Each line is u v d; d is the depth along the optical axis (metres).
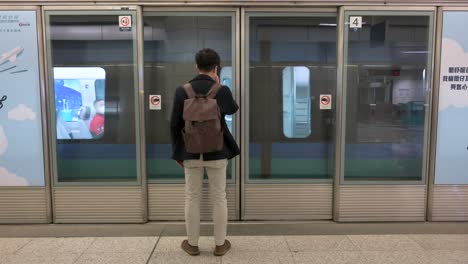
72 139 3.98
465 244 3.49
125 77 3.92
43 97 3.86
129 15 3.83
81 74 3.91
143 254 3.30
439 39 3.87
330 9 3.92
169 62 3.96
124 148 3.99
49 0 3.76
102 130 3.98
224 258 3.23
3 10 3.77
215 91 3.03
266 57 3.99
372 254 3.30
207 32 3.93
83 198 3.97
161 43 3.94
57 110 3.93
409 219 4.07
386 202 4.04
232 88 3.95
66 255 3.28
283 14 3.91
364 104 4.00
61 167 4.00
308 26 3.96
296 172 4.11
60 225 3.96
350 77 3.97
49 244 3.50
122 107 3.95
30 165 3.92
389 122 4.03
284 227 3.90
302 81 4.03
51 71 3.87
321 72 4.01
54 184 3.96
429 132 3.99
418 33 3.91
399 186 4.03
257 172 4.09
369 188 4.02
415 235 3.70
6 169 3.91
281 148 4.08
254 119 4.04
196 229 3.25
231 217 4.05
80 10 3.81
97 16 3.84
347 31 3.89
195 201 3.22
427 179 4.04
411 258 3.22
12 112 3.86
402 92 4.00
